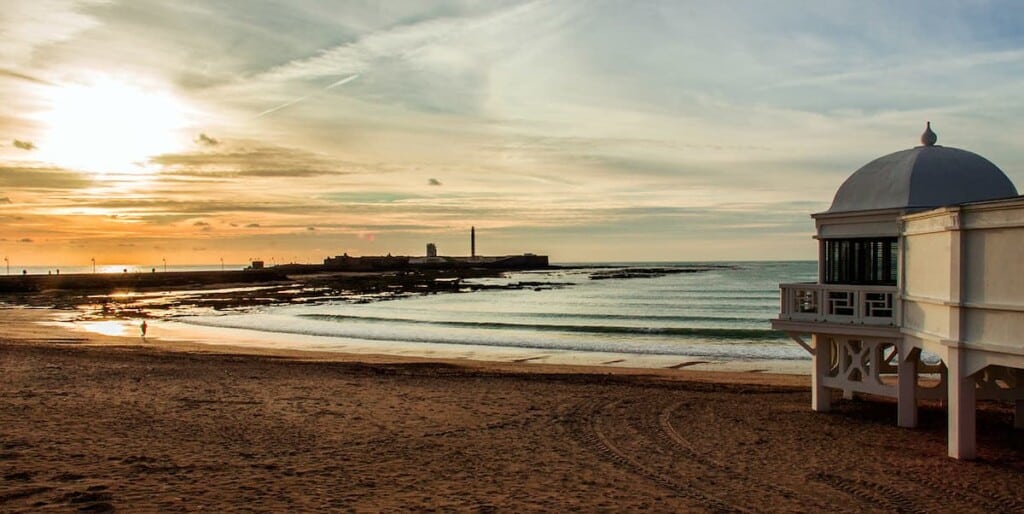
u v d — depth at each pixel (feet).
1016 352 34.37
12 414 50.14
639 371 90.58
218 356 95.96
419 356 110.32
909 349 46.34
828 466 40.29
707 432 49.21
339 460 40.50
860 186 51.96
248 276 430.20
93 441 42.83
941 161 49.26
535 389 67.67
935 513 32.68
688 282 398.42
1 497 31.37
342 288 346.33
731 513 32.27
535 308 224.94
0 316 193.47
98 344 118.73
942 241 40.01
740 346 122.01
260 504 31.76
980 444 45.21
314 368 82.53
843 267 53.16
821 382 55.62
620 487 36.06
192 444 43.11
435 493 34.47
